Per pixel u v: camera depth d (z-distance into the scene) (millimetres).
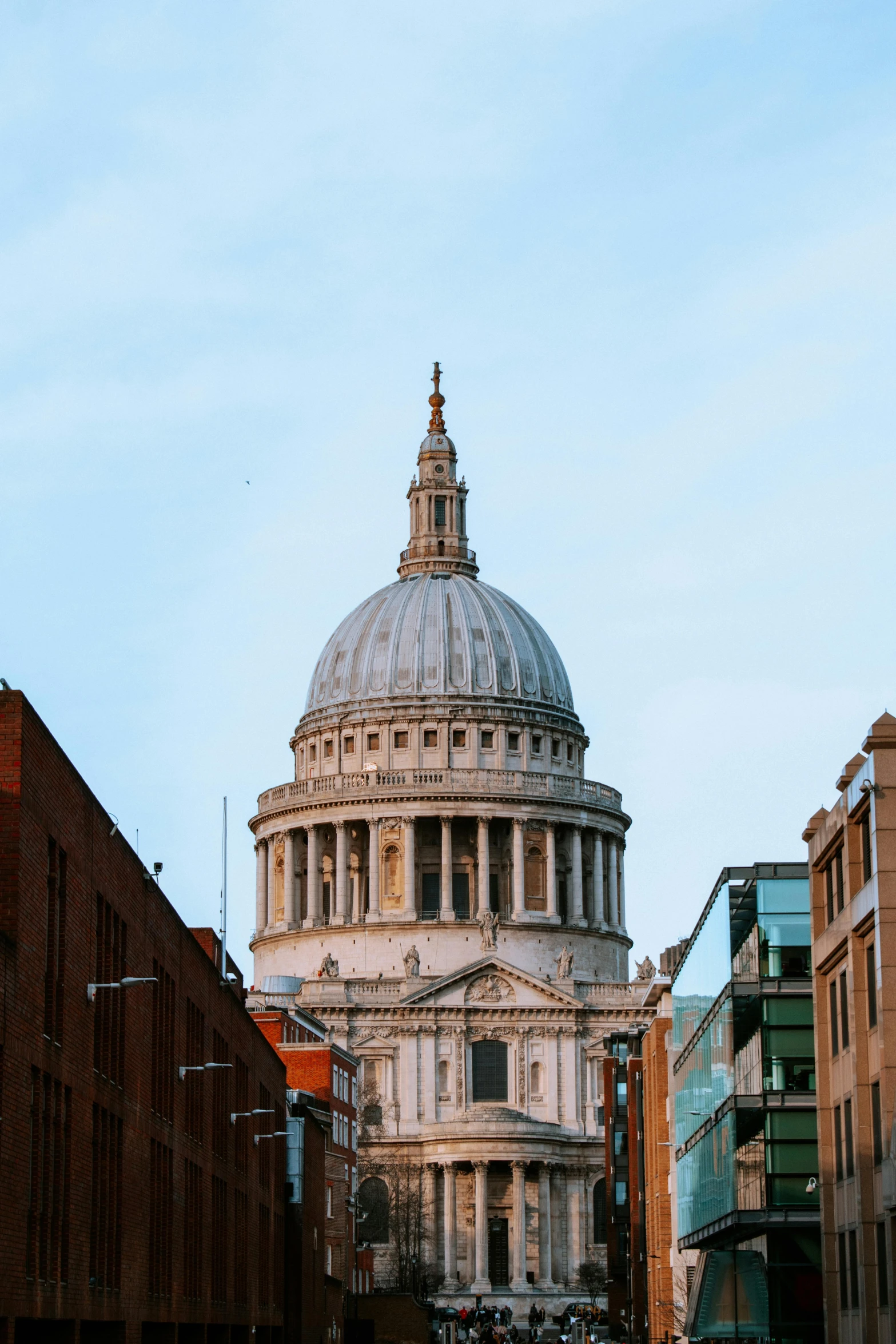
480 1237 187875
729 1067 83375
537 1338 166375
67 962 50500
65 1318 50281
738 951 83000
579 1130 195750
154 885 65188
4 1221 43219
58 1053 49562
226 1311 83188
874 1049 64812
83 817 52812
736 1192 81500
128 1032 59906
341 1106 152625
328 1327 125562
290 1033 157500
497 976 199250
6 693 45250
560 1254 191875
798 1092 77938
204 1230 76875
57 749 49219
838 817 69688
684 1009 105062
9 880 44594
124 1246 58750
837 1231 72000
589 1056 198750
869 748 64062
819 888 75125
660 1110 121188
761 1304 79312
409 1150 192625
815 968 74812
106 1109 56281
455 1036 197125
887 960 62438
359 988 199875
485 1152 188750
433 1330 152875
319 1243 121000
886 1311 63219
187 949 73625
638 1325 135375
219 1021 83500
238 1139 89125
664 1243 118062
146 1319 62875
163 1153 67375
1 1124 42844
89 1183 53375
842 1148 71188
